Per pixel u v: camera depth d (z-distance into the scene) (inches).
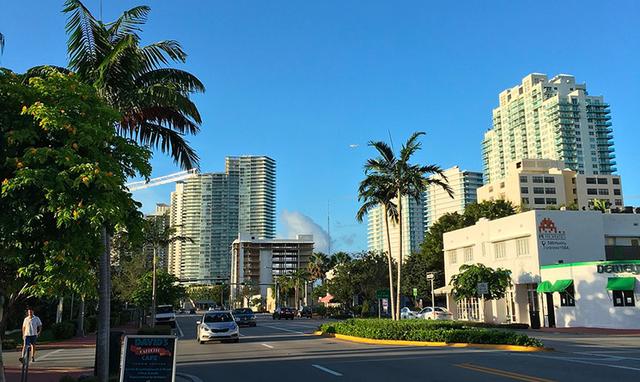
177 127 611.5
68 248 269.0
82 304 1423.5
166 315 1924.2
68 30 515.5
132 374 352.5
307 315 2982.3
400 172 1182.9
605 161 6978.4
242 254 4648.1
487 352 741.9
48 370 660.1
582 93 7066.9
